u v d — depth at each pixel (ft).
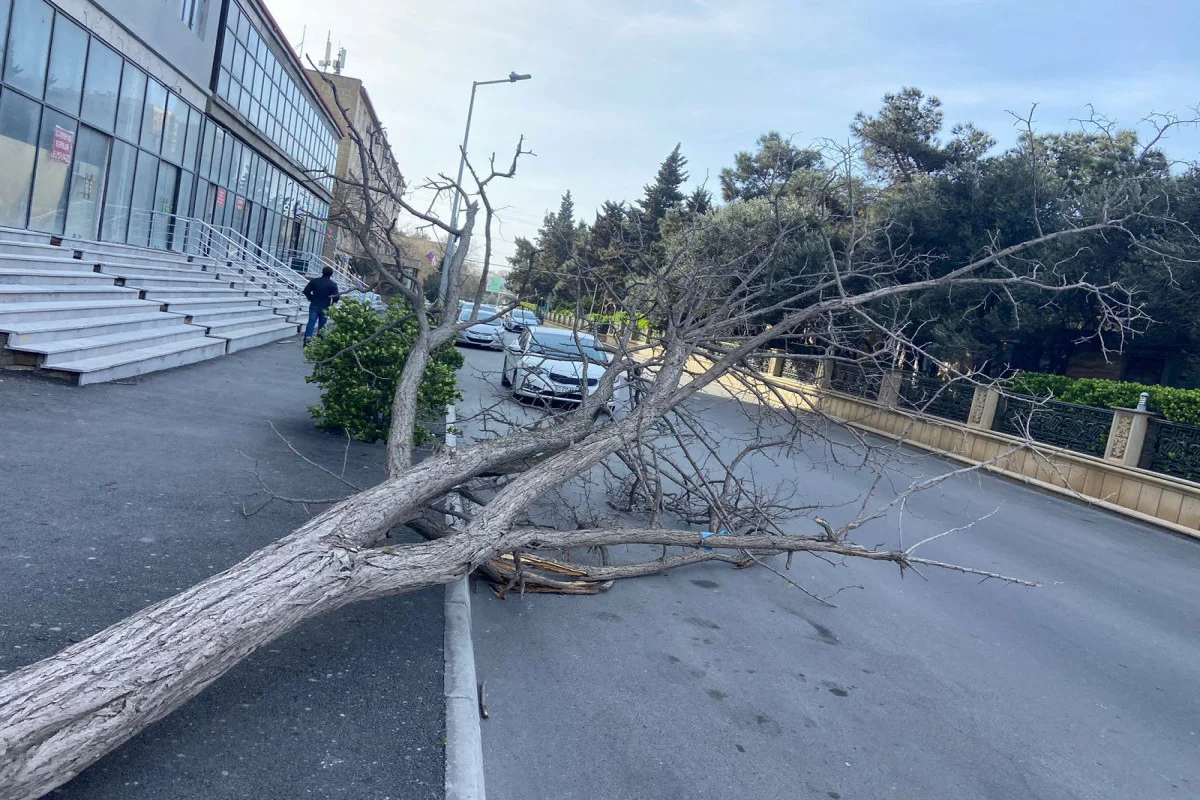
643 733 14.71
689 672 17.54
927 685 18.20
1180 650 22.61
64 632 13.35
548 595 21.27
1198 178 50.93
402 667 14.92
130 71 59.47
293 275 102.27
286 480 25.07
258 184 96.63
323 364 32.53
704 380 22.72
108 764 10.69
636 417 21.24
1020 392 57.62
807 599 23.48
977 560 30.04
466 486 21.57
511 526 17.48
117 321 40.40
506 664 16.89
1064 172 71.10
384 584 14.30
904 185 70.44
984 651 20.70
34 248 43.98
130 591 15.35
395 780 11.50
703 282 25.84
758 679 17.58
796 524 32.12
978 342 64.23
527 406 26.30
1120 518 45.09
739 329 28.99
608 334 27.94
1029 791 14.14
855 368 74.54
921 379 68.49
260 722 12.30
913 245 66.95
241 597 11.85
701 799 12.85
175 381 38.73
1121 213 53.31
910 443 65.82
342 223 24.31
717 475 39.50
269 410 36.29
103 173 57.98
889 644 20.51
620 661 17.71
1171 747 16.39
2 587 14.60
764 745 14.76
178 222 72.08
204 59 72.13
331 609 13.48
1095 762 15.42
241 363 49.19
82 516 18.92
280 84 96.02
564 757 13.62
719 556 24.08
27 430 25.16
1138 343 63.67
